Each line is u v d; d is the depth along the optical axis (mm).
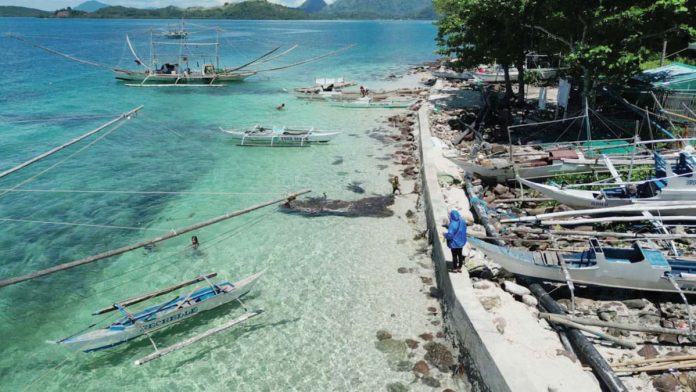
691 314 13906
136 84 63719
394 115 46000
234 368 14469
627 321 14258
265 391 13570
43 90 59156
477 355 12969
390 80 66188
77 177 30328
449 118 39531
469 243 18562
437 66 76250
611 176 23719
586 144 27391
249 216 24625
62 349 15508
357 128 41469
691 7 25500
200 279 17656
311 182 29047
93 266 20344
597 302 15320
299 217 24375
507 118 35469
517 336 13398
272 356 14891
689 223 19031
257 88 62062
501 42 37531
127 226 24000
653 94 27484
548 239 17734
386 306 17109
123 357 15078
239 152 35250
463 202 23156
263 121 44219
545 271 15805
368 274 19125
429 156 29328
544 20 32625
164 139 38750
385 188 27859
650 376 12023
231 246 21750
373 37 168875
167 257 20953
